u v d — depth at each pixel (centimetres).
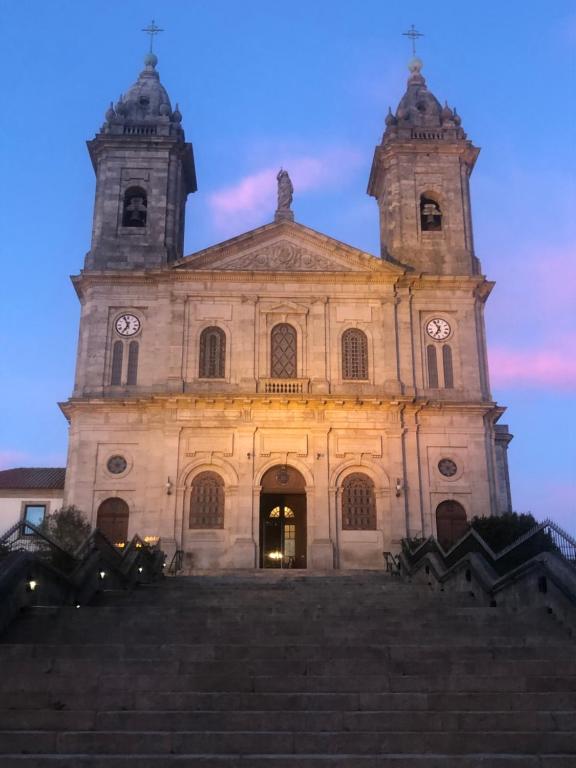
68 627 1616
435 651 1361
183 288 4112
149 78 4859
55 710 1095
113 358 4069
